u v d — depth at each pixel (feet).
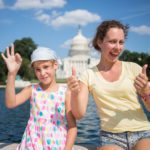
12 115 82.64
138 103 19.47
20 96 19.26
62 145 18.93
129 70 19.79
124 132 19.07
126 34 20.33
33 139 18.95
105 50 19.53
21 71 306.55
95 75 19.81
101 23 20.07
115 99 19.21
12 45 18.81
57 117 19.16
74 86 17.38
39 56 18.70
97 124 61.67
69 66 459.73
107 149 18.43
